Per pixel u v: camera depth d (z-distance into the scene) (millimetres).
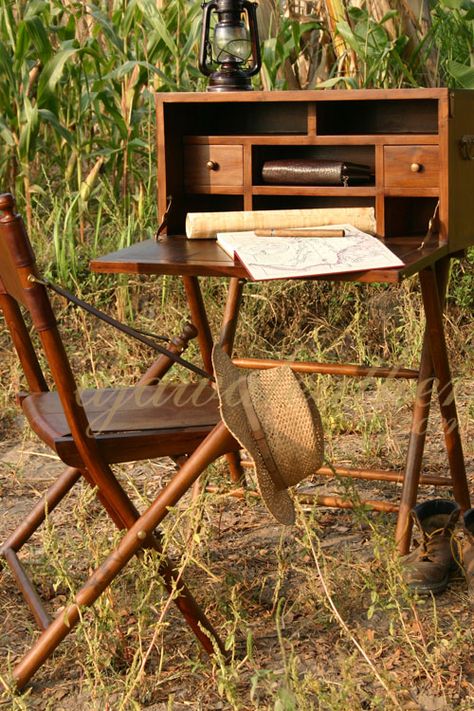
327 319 5547
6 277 2566
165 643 2734
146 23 6379
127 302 5492
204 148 3270
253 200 3311
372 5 5875
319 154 3426
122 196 6262
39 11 5836
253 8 3346
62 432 2555
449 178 2957
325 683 2496
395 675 2541
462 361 5188
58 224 5691
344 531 3408
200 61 3379
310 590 2863
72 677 2627
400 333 5422
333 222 3078
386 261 2564
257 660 2641
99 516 3572
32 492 3914
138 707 2303
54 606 2984
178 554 3219
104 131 6734
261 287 5473
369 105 3342
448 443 3273
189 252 2885
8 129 5867
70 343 5363
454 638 2586
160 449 2566
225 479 3680
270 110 3453
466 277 5441
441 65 5977
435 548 3051
